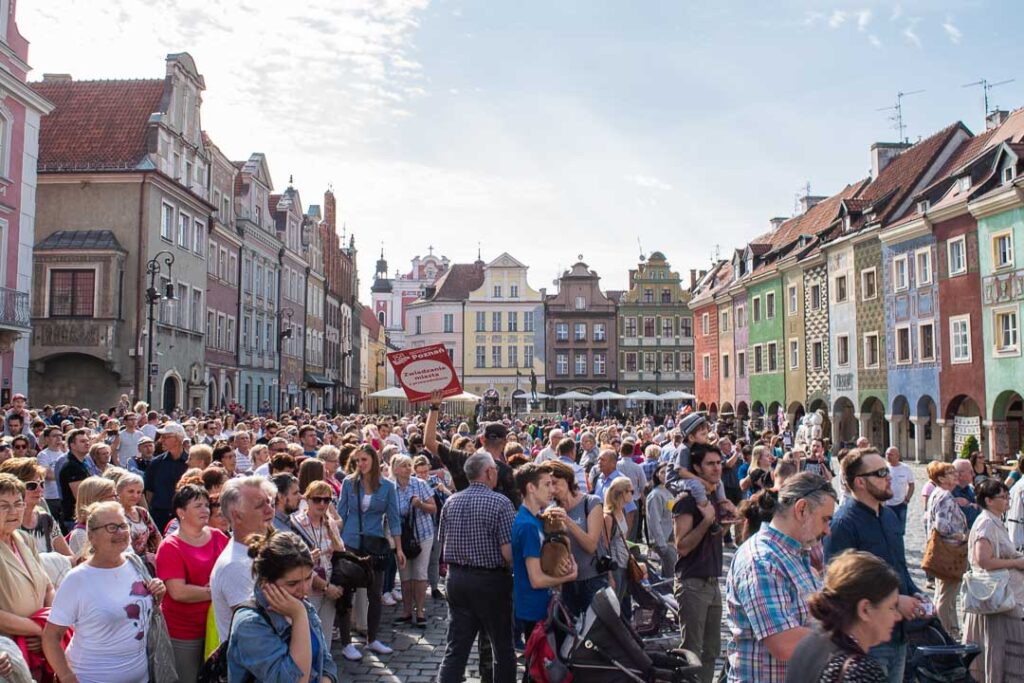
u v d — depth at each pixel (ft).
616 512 27.66
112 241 120.88
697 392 215.72
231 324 164.76
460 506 23.11
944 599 28.14
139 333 121.39
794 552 14.44
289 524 25.63
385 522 32.81
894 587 11.60
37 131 100.78
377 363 404.77
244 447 44.80
